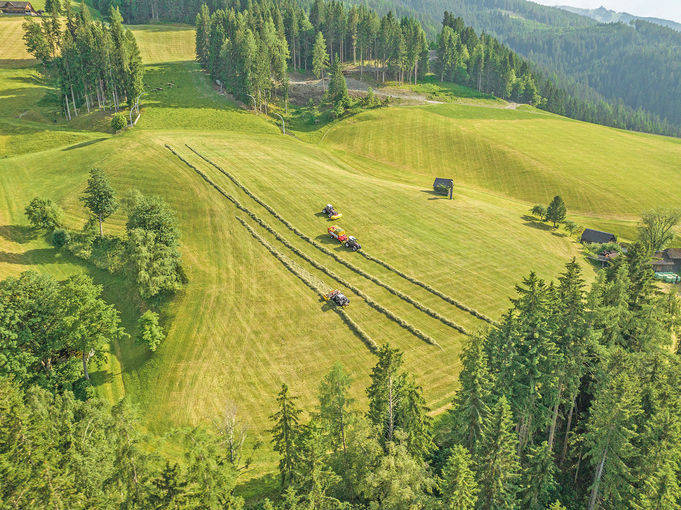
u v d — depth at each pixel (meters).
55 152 106.69
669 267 90.88
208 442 34.03
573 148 146.50
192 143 112.31
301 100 175.62
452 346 55.94
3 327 46.34
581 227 99.50
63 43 138.00
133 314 61.88
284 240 75.94
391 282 67.62
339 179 103.56
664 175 129.25
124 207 69.31
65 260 72.44
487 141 144.50
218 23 177.12
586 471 45.53
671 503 34.94
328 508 32.53
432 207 94.88
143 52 199.50
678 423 37.69
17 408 30.81
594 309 43.34
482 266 74.25
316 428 35.94
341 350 54.81
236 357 53.62
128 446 33.06
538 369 41.88
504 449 33.78
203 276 67.00
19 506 28.31
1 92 142.25
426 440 37.94
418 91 199.88
